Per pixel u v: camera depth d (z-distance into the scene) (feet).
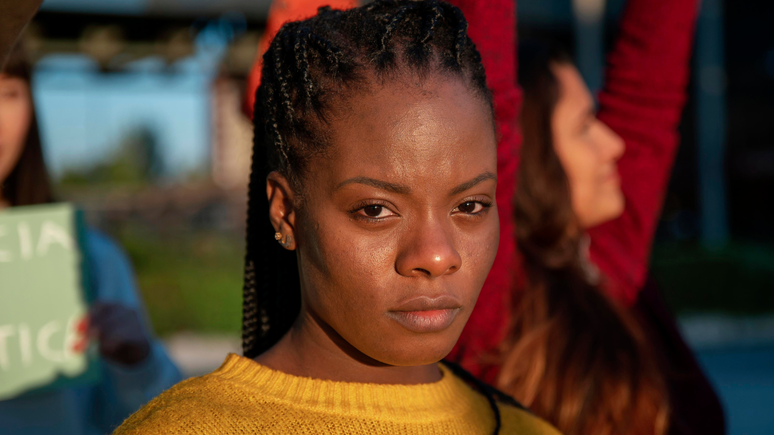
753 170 65.98
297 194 2.88
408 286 2.74
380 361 2.91
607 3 37.68
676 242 55.52
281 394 2.94
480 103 2.85
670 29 6.74
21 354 5.24
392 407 3.05
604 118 7.02
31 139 5.78
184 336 31.22
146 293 31.32
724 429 6.37
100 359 5.55
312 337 3.10
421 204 2.70
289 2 4.83
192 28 22.95
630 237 6.75
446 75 2.77
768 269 36.65
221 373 3.01
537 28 34.81
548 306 5.15
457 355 4.69
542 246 5.59
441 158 2.66
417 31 2.85
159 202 47.26
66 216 5.52
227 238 43.70
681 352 6.44
